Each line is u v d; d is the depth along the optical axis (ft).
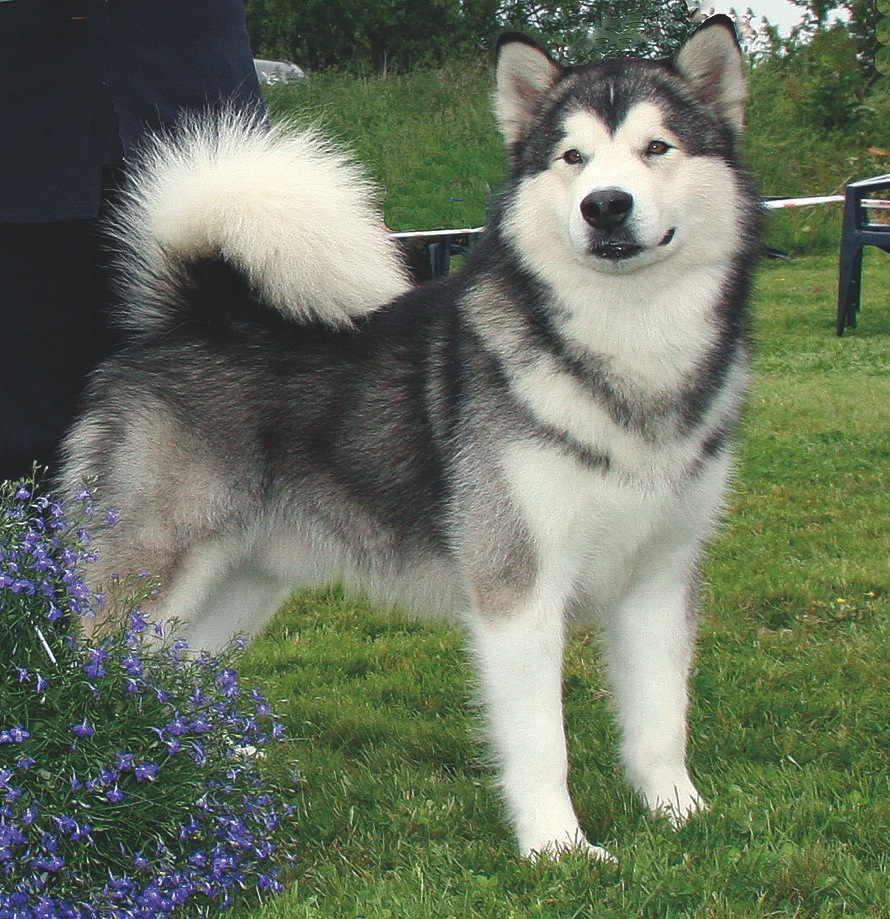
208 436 10.69
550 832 9.12
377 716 12.18
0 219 11.10
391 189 52.37
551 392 9.14
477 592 9.50
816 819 9.20
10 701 7.88
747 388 10.14
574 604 9.91
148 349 11.12
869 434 23.11
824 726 11.21
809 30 71.97
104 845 7.95
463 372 9.76
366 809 10.04
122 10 11.46
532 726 9.23
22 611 8.07
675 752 9.89
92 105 11.29
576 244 8.97
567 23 44.65
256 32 93.04
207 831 8.30
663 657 9.90
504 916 8.07
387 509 10.57
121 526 10.64
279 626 15.31
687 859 8.63
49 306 11.71
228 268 11.01
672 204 9.18
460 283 10.26
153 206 11.03
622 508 9.30
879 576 15.37
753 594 14.97
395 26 91.56
